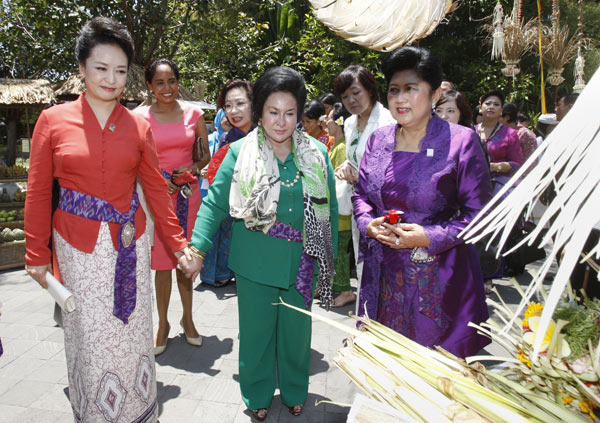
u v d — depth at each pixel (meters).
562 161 0.62
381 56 12.19
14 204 5.69
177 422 2.43
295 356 2.44
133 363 2.05
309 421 2.44
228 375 2.90
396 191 1.85
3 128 11.40
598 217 0.58
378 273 1.92
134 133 2.00
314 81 12.58
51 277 1.91
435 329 1.81
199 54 11.54
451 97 3.07
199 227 2.28
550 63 5.33
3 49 11.00
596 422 1.06
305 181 2.22
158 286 3.12
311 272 2.30
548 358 1.07
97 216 1.91
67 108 1.90
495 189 4.30
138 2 9.73
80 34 1.84
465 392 1.11
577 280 1.97
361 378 1.22
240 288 2.33
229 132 3.67
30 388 2.77
